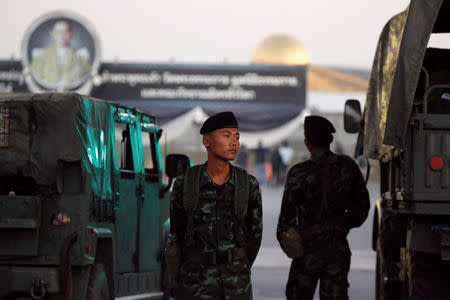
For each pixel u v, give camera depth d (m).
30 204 10.74
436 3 10.72
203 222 8.62
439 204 11.01
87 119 11.13
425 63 15.23
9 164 10.99
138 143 13.23
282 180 64.62
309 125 11.32
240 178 8.68
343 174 11.27
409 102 10.77
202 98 57.16
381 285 14.86
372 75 13.21
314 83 61.47
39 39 57.03
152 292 13.58
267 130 56.94
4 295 10.49
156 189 13.98
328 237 11.16
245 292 8.66
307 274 11.17
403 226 14.24
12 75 57.12
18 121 11.05
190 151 65.25
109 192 11.60
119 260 12.02
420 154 11.03
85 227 10.73
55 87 56.84
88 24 57.03
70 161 10.84
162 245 14.12
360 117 14.43
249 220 8.77
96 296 10.96
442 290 11.22
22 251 10.66
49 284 10.38
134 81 57.06
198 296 8.57
